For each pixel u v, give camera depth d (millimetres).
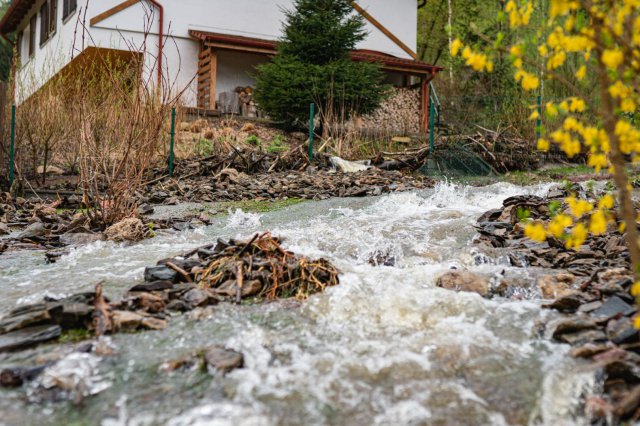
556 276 3607
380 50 18828
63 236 5254
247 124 13883
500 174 10695
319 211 6652
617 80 2088
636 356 2430
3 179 8555
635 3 2061
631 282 3219
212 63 15555
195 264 3848
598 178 9352
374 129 13008
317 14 13641
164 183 8609
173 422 2014
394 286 3457
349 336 2781
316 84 13164
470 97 19625
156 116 6156
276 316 3035
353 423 2029
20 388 2256
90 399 2172
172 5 16094
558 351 2590
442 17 27750
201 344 2639
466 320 2961
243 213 6723
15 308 3141
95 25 15141
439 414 2096
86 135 5871
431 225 5316
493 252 4305
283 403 2141
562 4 2055
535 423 2078
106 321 2820
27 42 21812
